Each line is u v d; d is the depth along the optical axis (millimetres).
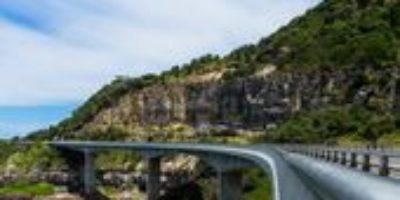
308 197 25031
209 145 137625
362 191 10109
